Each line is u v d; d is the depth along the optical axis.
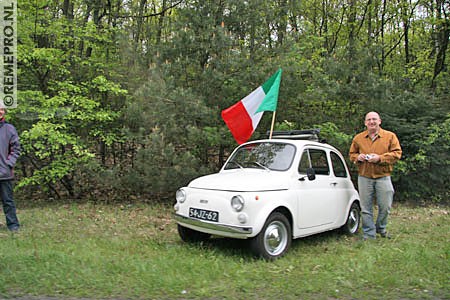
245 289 3.93
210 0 9.35
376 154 6.36
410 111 11.48
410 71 16.53
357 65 10.54
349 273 4.50
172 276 4.20
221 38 8.81
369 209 6.59
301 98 9.56
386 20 19.11
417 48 19.23
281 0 10.16
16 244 5.57
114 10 15.22
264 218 5.03
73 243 5.80
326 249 5.93
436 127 10.55
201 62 9.38
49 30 9.66
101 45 10.77
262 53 9.56
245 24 9.59
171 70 9.12
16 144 6.64
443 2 16.64
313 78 10.06
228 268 4.64
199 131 8.33
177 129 8.51
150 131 8.92
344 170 7.16
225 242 6.20
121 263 4.59
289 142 6.33
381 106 10.45
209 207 5.29
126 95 9.66
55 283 3.93
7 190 6.57
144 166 8.67
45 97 9.35
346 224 6.94
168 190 8.91
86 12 14.08
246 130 7.65
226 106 9.18
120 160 10.66
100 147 10.60
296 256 5.46
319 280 4.24
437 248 6.02
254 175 5.70
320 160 6.57
